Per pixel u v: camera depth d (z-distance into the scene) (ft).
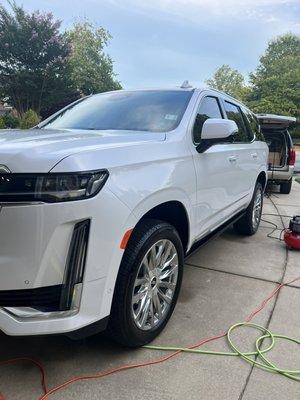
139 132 10.39
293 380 8.25
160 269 9.48
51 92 87.71
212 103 13.46
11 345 9.09
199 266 14.65
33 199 6.77
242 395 7.73
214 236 13.76
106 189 7.40
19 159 6.76
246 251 16.72
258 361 8.84
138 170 8.36
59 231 6.97
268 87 164.14
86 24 126.00
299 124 153.79
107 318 7.91
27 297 7.16
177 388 7.85
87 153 7.37
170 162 9.53
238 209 16.11
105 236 7.41
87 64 121.70
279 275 14.01
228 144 14.15
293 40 185.47
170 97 12.32
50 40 85.35
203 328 10.13
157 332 9.48
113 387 7.82
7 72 86.69
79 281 7.30
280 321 10.64
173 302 10.14
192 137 11.05
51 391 7.64
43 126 12.72
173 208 10.30
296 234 16.81
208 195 11.87
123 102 12.65
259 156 18.33
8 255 6.92
